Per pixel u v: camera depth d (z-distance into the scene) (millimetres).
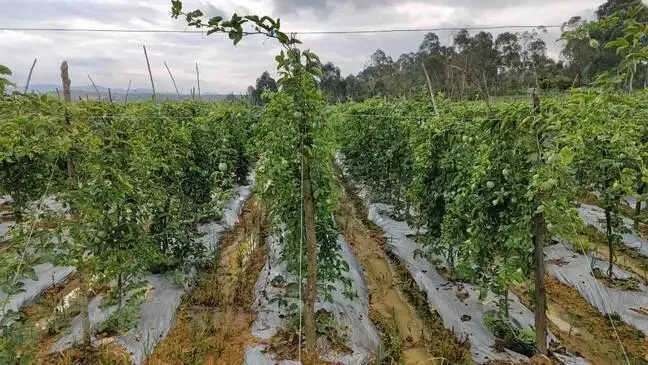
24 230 3408
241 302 5410
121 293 5016
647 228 8047
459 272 4949
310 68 3592
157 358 4289
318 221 4680
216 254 6773
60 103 3535
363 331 4824
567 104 3375
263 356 4262
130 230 4320
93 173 3902
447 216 5184
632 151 4215
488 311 4945
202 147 6652
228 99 14664
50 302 5332
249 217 9375
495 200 3914
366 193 10938
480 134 4379
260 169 3953
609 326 5098
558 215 3389
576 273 6207
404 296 6008
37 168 4973
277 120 3752
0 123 3037
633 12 2102
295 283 4852
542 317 4090
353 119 11133
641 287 5832
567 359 4227
